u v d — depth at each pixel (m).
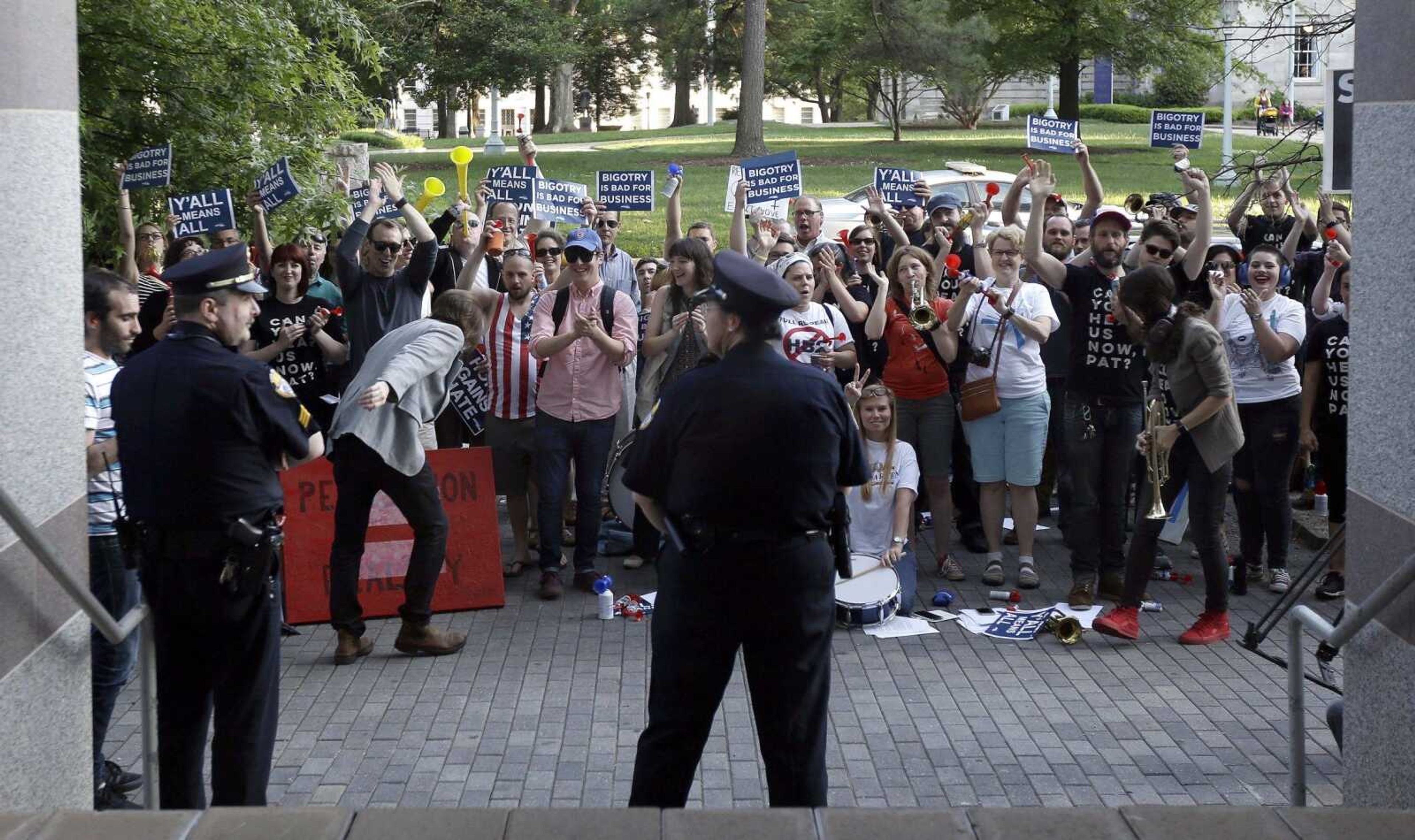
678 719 4.34
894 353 8.46
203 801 4.73
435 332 6.88
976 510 9.20
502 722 6.16
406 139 43.66
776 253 9.50
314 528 7.80
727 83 39.69
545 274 9.48
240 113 14.09
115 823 3.32
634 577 8.61
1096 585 8.20
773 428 4.18
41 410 3.74
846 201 20.50
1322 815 3.35
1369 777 3.98
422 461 6.93
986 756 5.76
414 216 8.20
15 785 3.52
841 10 37.19
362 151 16.20
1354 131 4.11
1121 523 7.93
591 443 8.15
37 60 3.75
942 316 8.52
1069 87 39.78
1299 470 10.30
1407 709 3.68
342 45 16.25
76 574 4.01
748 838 3.27
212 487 4.38
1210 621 7.28
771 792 4.41
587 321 7.91
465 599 7.88
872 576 7.62
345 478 6.91
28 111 3.67
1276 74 33.69
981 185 19.14
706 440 4.21
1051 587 8.32
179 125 13.73
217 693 4.58
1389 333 3.83
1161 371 7.78
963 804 5.29
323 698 6.50
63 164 3.92
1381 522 3.88
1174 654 7.09
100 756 5.23
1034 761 5.70
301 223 13.88
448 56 33.09
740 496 4.19
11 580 3.50
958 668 6.89
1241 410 8.16
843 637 7.40
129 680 5.90
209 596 4.41
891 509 7.80
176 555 4.41
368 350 7.99
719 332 4.38
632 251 21.08
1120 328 7.65
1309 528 9.38
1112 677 6.73
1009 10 36.56
